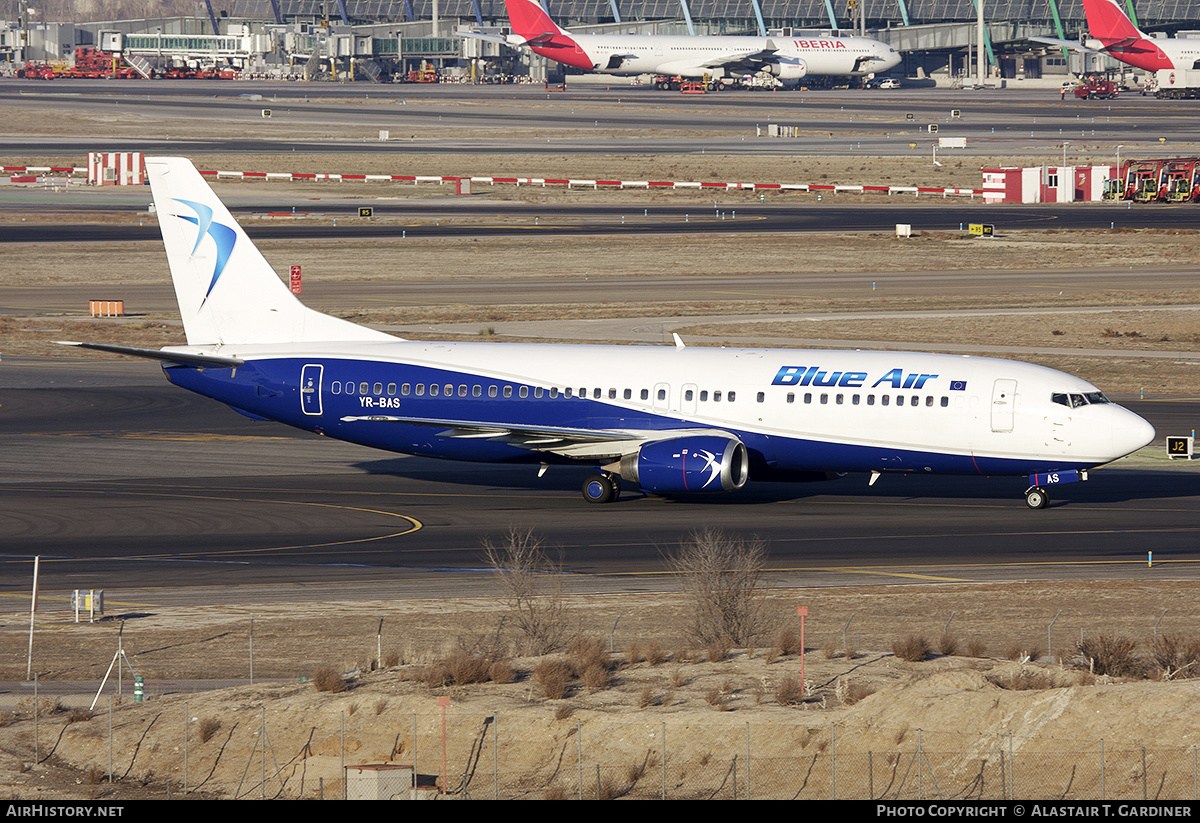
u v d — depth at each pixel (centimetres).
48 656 13575
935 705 10838
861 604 15450
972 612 15062
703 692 11769
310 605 15638
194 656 13525
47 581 16950
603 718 10969
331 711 11319
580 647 13025
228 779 10481
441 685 12119
